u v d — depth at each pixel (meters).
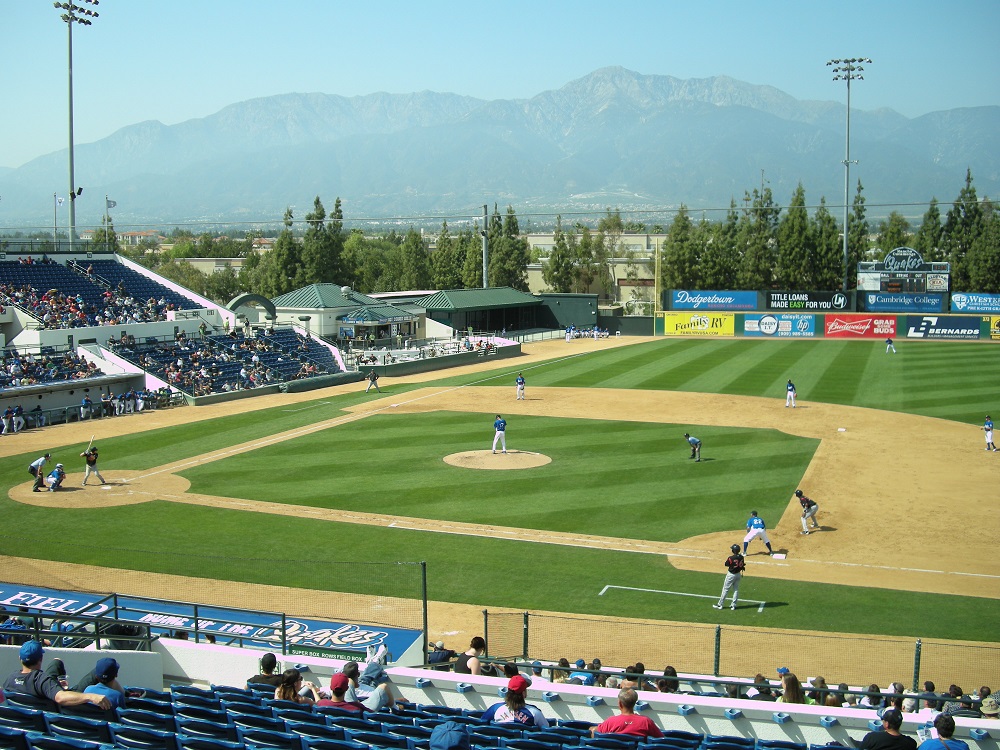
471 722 14.20
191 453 48.47
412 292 119.19
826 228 124.88
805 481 42.22
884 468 44.78
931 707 18.03
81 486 41.56
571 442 50.69
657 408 61.97
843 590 28.86
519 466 44.88
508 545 33.09
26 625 20.92
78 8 79.12
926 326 103.62
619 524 35.62
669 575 30.17
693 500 38.97
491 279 135.50
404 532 34.62
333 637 23.91
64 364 63.47
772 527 35.34
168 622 24.84
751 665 23.22
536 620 26.31
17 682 13.50
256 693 15.38
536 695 16.09
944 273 103.12
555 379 76.88
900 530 35.00
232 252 193.25
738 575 27.00
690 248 129.12
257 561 30.47
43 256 78.25
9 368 59.78
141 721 12.68
